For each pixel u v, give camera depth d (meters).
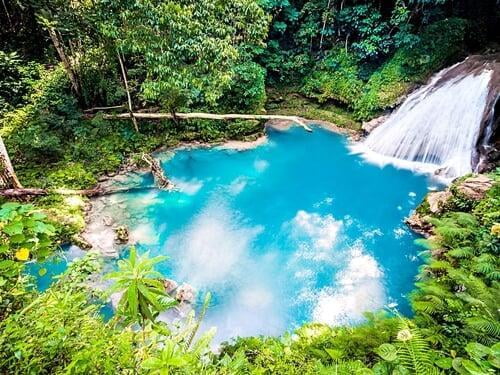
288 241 7.54
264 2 12.30
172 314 5.61
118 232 7.22
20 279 2.59
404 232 7.60
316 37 13.76
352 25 12.66
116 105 12.06
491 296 3.76
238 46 11.09
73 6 9.93
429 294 4.64
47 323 2.20
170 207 8.52
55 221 6.97
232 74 10.06
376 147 11.12
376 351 3.18
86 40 10.53
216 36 9.36
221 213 8.45
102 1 8.53
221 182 9.72
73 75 11.16
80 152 9.79
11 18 12.34
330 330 4.67
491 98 9.29
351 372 3.10
